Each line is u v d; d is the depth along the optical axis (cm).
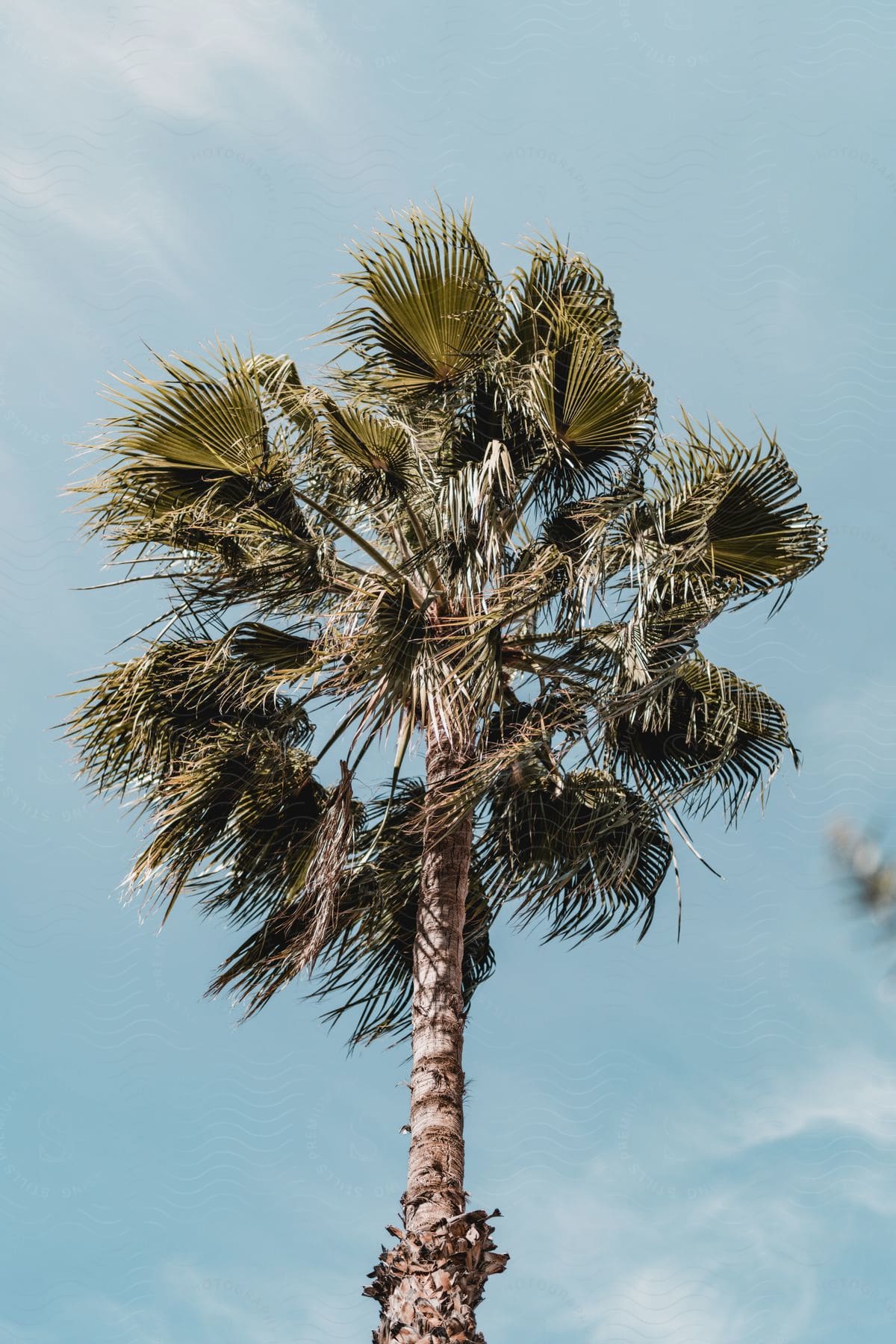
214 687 732
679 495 741
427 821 675
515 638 720
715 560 779
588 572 693
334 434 735
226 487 687
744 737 788
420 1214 548
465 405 755
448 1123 587
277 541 681
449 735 664
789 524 757
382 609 670
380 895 737
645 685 674
